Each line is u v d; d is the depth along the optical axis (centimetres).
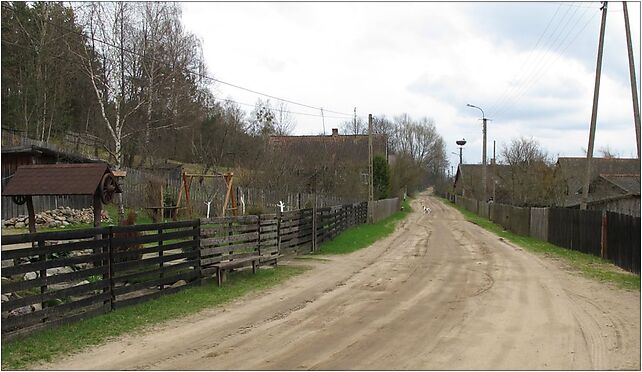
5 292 681
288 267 1501
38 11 3344
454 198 8762
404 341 736
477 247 2186
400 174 6462
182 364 628
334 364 630
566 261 1738
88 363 626
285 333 781
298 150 4094
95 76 2598
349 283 1249
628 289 1185
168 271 1044
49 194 995
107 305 864
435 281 1283
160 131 3662
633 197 3183
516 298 1063
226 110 5000
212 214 2705
